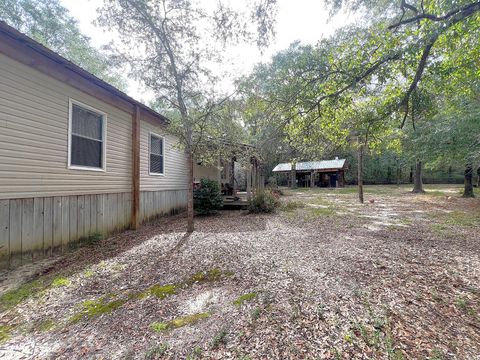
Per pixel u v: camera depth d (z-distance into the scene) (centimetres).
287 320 201
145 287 279
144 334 194
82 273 321
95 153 499
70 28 991
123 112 579
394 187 2300
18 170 350
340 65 398
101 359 168
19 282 301
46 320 220
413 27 393
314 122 532
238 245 427
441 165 1130
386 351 162
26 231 359
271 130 580
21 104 355
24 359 172
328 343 172
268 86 496
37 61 372
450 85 445
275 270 310
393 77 396
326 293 244
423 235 481
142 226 643
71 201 436
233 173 1149
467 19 314
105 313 228
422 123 1007
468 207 891
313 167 2447
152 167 714
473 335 178
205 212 784
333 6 446
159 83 495
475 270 295
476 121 838
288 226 602
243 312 217
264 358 161
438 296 233
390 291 246
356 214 780
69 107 433
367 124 503
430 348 164
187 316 218
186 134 522
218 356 165
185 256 377
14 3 820
